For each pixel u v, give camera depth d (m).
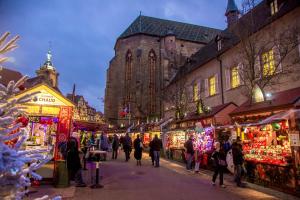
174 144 22.14
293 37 13.46
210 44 31.73
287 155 9.61
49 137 14.32
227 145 13.57
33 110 10.02
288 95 13.12
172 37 48.47
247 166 11.80
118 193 8.60
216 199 8.07
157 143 16.11
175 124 26.77
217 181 11.37
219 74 22.77
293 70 14.04
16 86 2.04
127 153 19.11
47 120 10.76
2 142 1.86
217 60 23.05
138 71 47.25
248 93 16.50
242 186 10.26
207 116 19.84
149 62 48.59
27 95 2.08
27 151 1.97
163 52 46.19
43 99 10.17
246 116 15.12
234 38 21.92
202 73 26.12
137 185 10.00
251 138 13.85
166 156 23.19
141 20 53.59
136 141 16.83
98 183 9.67
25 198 6.98
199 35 54.47
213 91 24.05
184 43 50.28
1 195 1.78
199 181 11.26
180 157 19.45
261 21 18.20
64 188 9.19
